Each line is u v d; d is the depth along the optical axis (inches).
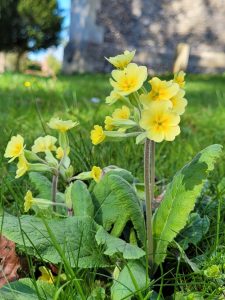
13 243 7.2
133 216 7.0
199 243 8.0
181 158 13.5
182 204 6.8
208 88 45.1
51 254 6.7
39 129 16.7
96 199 7.4
